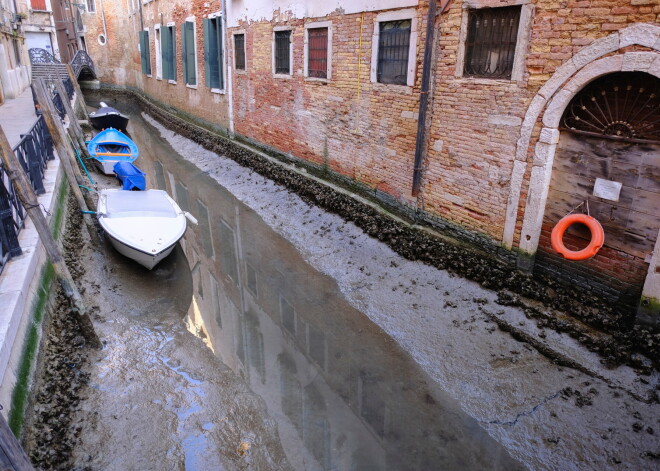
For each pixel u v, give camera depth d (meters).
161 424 4.33
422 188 7.05
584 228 5.21
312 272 7.20
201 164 13.40
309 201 9.28
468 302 5.85
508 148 5.67
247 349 5.61
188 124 16.83
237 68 12.68
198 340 5.70
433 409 4.61
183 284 7.05
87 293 6.29
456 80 6.14
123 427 4.27
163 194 8.18
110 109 17.38
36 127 8.20
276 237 8.53
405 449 4.23
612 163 4.86
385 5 7.12
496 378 4.77
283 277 7.17
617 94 4.73
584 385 4.53
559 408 4.35
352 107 8.30
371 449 4.24
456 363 5.05
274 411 4.63
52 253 4.82
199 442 4.19
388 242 7.29
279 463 4.05
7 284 4.61
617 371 4.57
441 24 6.19
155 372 5.00
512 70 5.47
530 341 5.10
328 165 9.32
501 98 5.63
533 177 5.45
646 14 4.25
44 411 4.19
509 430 4.27
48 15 25.23
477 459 4.08
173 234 6.89
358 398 4.88
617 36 4.46
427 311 5.87
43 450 3.84
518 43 5.32
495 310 5.60
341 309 6.25
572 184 5.22
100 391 4.65
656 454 3.85
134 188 8.65
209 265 7.75
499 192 5.89
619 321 4.95
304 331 6.00
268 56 10.84
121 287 6.66
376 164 7.97
